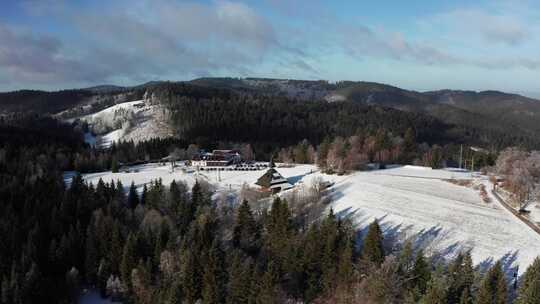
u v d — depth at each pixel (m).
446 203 96.00
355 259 65.31
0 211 83.50
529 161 104.94
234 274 58.97
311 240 64.75
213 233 77.31
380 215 89.06
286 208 74.44
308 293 59.84
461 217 86.69
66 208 85.06
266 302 55.53
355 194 103.75
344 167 128.62
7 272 65.62
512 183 97.50
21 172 118.25
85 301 67.56
